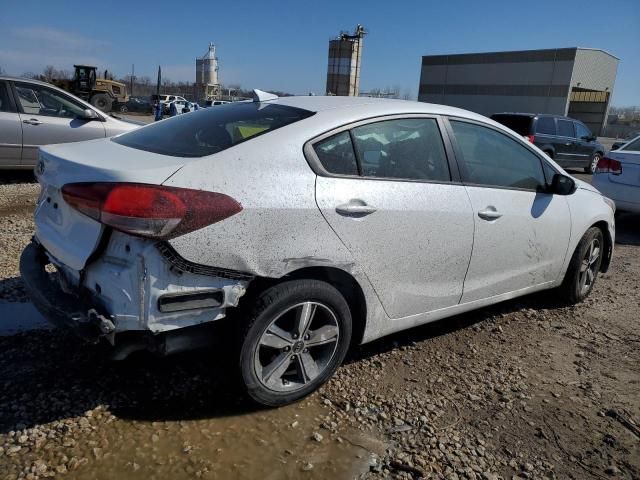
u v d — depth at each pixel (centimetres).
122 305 231
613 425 296
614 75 5225
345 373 326
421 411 294
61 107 823
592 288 499
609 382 342
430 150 330
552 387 331
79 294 249
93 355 316
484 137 366
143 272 228
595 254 468
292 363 285
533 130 1480
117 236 234
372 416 286
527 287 409
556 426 291
